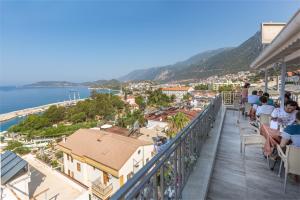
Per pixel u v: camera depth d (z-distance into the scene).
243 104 8.56
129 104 77.19
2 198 7.77
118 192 0.98
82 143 14.58
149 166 1.39
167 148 1.82
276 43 3.19
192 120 3.17
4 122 62.50
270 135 3.45
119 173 11.15
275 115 4.00
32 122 45.19
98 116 62.19
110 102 69.62
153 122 31.67
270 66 7.73
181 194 2.38
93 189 10.91
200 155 3.73
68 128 41.50
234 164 3.67
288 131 2.93
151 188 1.49
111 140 14.30
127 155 12.09
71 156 14.18
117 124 42.62
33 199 9.41
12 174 8.11
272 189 2.83
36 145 28.70
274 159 3.37
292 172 2.64
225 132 5.93
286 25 2.28
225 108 9.70
